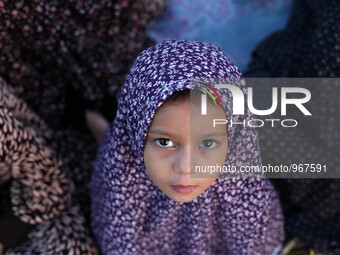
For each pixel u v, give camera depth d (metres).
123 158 0.94
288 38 1.41
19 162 1.06
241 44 1.64
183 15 1.62
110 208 1.02
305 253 1.34
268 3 1.66
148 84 0.81
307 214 1.36
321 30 1.23
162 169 0.80
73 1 1.19
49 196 1.12
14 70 1.24
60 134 1.36
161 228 1.08
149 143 0.80
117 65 1.32
